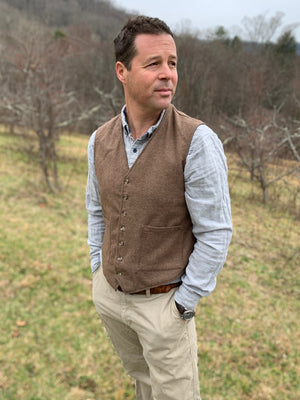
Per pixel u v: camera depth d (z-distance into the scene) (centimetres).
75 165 952
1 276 371
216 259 106
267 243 559
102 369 260
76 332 299
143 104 105
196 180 102
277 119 932
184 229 115
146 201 109
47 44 852
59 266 405
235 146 884
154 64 100
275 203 793
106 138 124
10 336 286
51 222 537
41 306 331
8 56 907
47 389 238
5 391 233
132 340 142
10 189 666
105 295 135
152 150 108
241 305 364
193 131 104
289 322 341
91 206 144
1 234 466
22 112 861
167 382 124
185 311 114
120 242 119
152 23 99
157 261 116
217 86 1187
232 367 271
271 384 257
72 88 1415
